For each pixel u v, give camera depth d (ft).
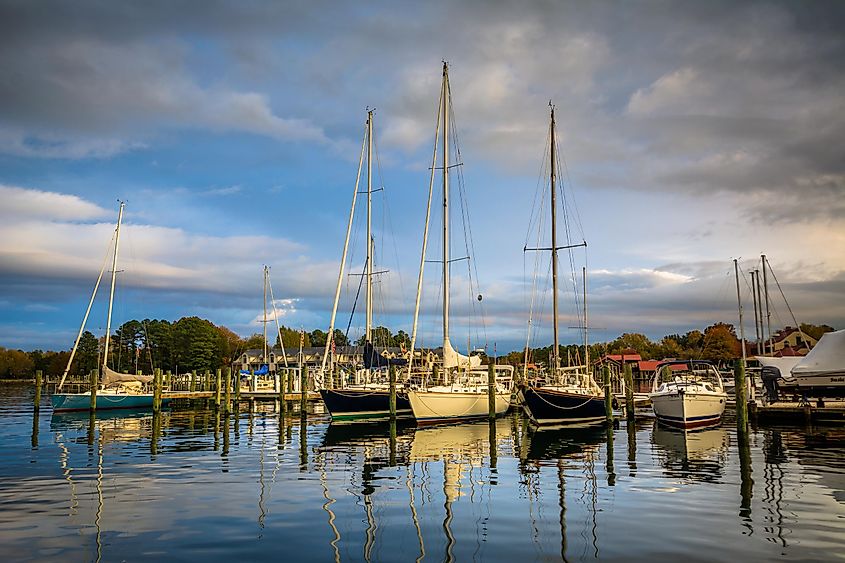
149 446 92.32
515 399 151.33
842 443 90.12
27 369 495.82
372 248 152.05
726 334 321.93
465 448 90.38
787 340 302.25
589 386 134.82
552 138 144.97
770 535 43.09
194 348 396.57
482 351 141.49
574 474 67.77
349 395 127.54
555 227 141.90
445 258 133.90
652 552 39.58
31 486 60.75
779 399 133.90
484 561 38.17
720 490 58.29
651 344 393.09
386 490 59.26
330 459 79.30
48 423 132.46
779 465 71.87
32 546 41.01
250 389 233.35
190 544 41.57
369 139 154.92
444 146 138.10
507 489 59.62
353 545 41.47
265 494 57.26
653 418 136.46
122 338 438.40
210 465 74.13
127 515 49.16
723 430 109.60
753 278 246.06
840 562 37.47
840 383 112.57
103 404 167.12
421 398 121.39
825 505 51.88
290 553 39.78
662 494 56.80
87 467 72.33
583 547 40.75
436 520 47.80
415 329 133.59
